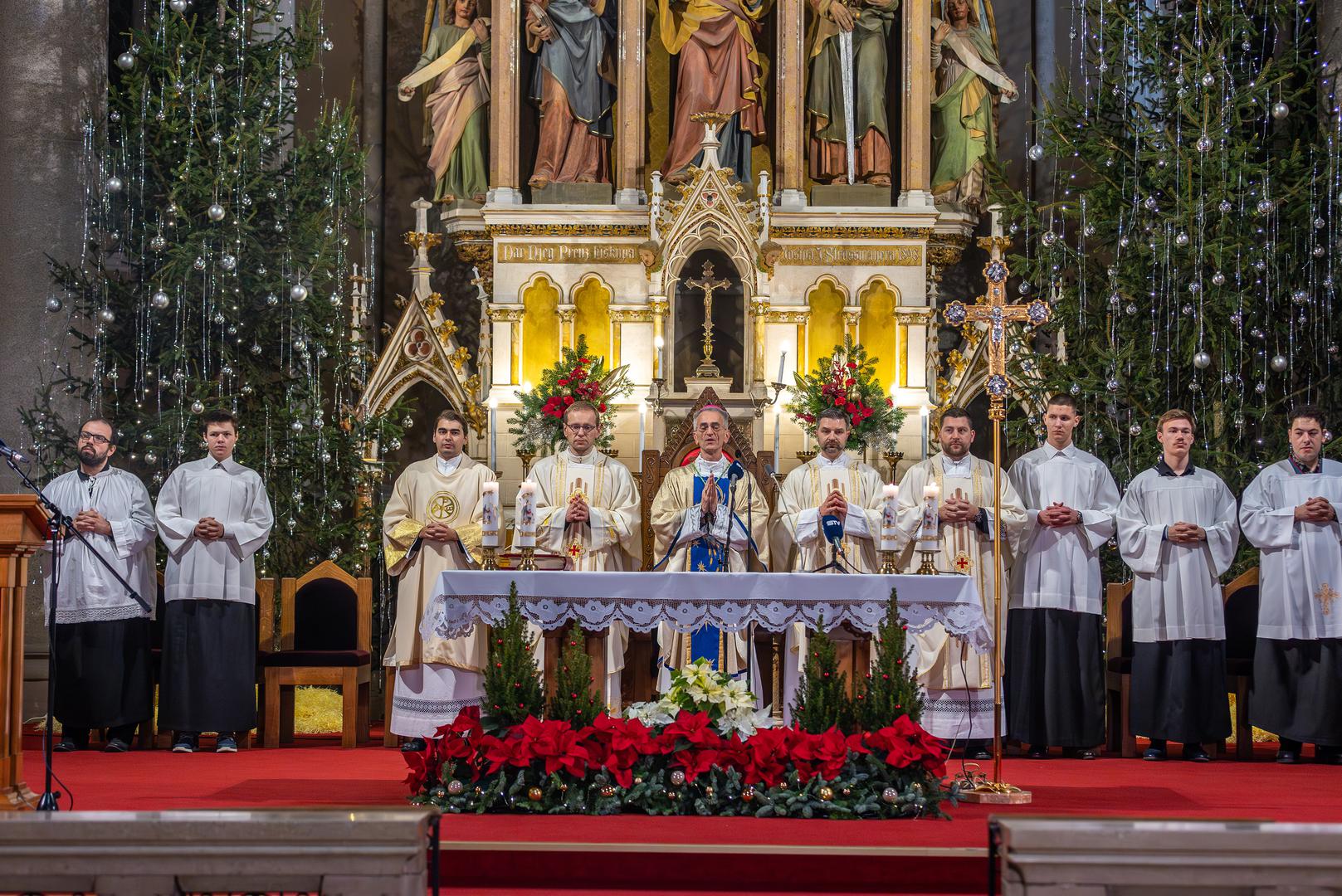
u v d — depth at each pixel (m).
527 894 5.41
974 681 9.00
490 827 6.08
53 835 3.80
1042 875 3.72
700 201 13.55
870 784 6.54
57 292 11.66
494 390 13.91
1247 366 11.58
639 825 6.16
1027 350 12.29
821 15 14.61
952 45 14.77
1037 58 15.77
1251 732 9.83
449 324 14.05
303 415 12.16
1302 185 11.38
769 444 13.65
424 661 9.16
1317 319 11.41
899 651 6.91
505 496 13.70
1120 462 11.62
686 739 6.66
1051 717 9.35
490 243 14.45
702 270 13.90
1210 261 11.55
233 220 11.76
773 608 7.07
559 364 12.73
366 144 15.61
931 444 13.75
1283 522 9.32
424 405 15.46
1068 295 12.15
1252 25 11.86
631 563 9.30
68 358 11.66
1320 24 11.86
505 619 7.05
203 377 11.89
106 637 9.54
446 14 14.95
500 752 6.60
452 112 14.66
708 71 14.39
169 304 11.76
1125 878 3.72
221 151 11.76
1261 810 6.80
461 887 5.53
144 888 3.80
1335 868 3.70
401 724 9.23
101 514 9.69
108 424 9.89
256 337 12.20
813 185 14.58
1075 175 13.17
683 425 10.66
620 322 13.96
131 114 12.05
